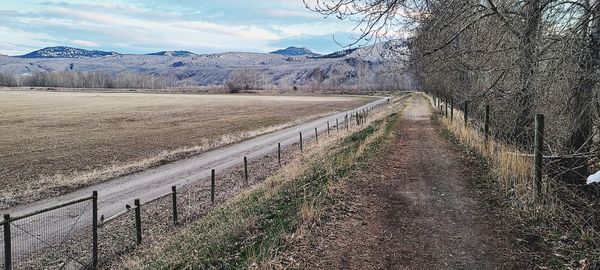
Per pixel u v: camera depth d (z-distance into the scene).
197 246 7.50
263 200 10.19
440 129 23.80
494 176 10.07
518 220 7.24
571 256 5.75
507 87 9.94
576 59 7.23
